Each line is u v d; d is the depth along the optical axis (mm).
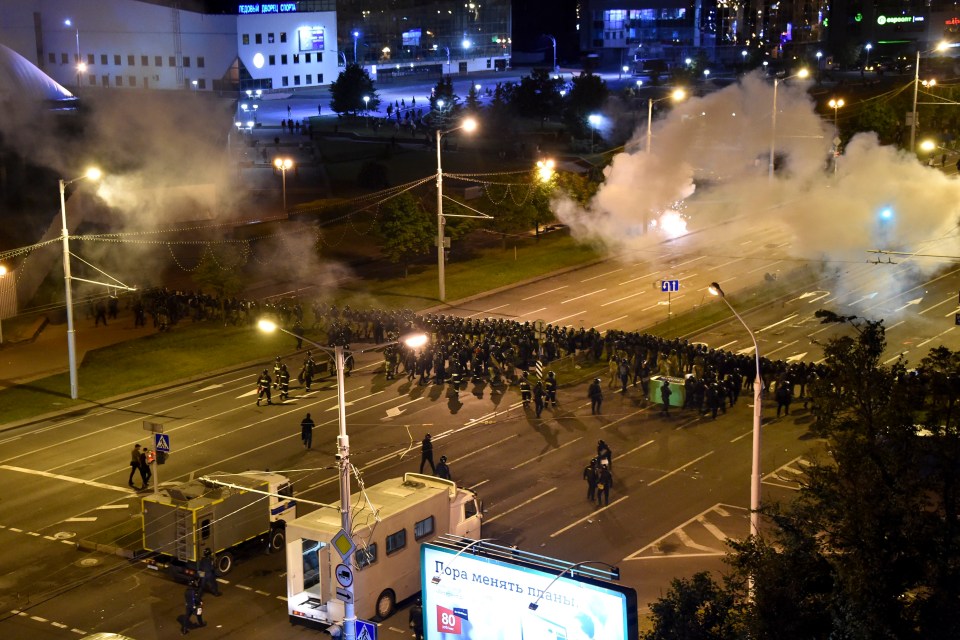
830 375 28797
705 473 46125
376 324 68250
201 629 33281
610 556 37656
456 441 51062
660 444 50094
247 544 39219
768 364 56719
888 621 22688
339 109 157500
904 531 23609
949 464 24562
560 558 37375
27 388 60125
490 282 83375
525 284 83312
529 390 55469
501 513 41938
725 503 42625
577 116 138375
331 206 102938
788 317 72688
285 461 48781
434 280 83938
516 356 63000
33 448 51281
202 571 34938
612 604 26500
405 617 33656
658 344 59938
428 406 56594
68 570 37906
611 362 59312
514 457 48656
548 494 43969
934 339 66625
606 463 42500
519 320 72875
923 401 26609
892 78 185250
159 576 37250
